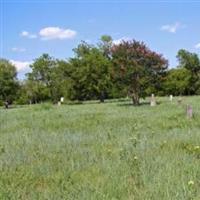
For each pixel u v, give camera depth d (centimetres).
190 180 704
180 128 1524
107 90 6350
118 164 853
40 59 8431
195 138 1208
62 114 2553
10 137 1428
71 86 6650
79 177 781
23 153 1042
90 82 6419
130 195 659
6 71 7119
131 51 4278
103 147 1108
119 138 1265
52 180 778
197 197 625
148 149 1031
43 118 2272
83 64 6512
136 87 4241
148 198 634
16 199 664
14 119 2334
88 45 6800
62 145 1164
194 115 2017
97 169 832
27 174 821
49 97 8444
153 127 1590
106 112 2612
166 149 1038
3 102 7094
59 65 6906
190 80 9019
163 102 4138
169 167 799
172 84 8738
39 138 1338
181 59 9375
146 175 751
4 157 995
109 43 7106
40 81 8488
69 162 909
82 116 2291
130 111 2642
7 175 819
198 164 829
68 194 668
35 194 686
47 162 920
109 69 4450
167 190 649
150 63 4328
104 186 700
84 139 1270
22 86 8581
